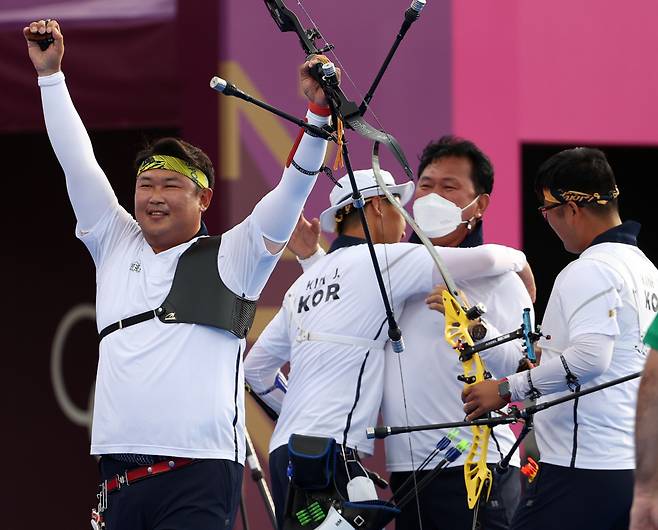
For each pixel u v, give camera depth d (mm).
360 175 17625
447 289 16078
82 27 22391
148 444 14789
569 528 15672
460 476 16453
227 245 15250
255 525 21828
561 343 15945
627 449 15695
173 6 22297
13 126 23234
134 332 15109
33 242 31766
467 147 17875
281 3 14344
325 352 16703
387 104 23578
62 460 31359
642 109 25906
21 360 31875
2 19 23000
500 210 24547
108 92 22453
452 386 16672
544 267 29734
